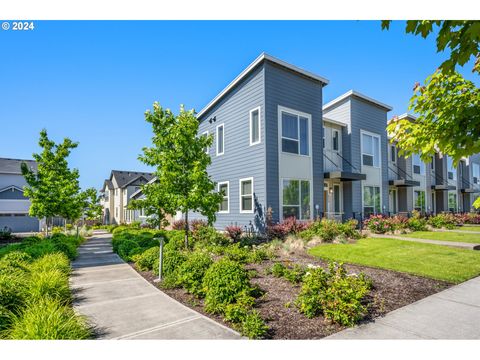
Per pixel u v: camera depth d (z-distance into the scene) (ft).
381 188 56.70
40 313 11.51
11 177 99.40
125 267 26.43
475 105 9.31
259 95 41.06
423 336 11.71
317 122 45.93
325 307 13.33
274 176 40.22
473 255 27.30
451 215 62.80
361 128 54.08
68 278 21.20
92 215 82.79
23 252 25.09
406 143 11.43
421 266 23.08
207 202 31.07
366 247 31.35
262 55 39.78
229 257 25.71
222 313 14.26
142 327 12.71
